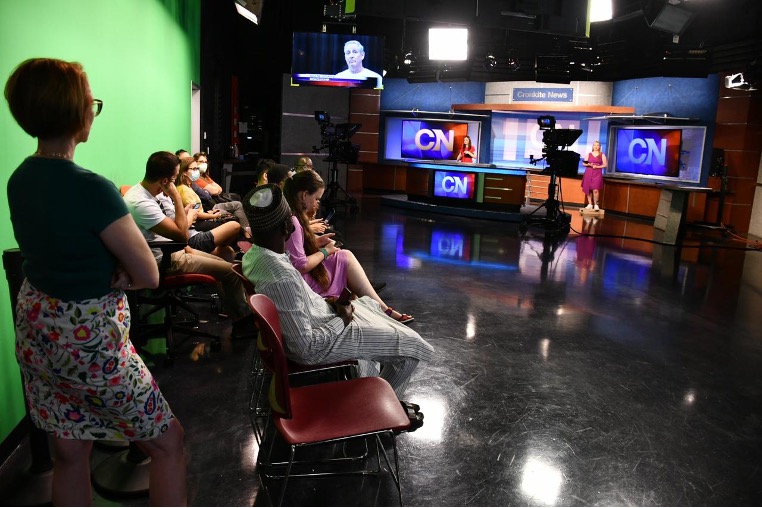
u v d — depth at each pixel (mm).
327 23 11766
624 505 2287
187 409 2943
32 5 2736
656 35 11242
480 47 13047
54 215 1404
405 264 6477
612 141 12883
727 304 5375
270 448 2406
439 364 3668
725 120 10984
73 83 1429
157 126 5852
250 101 14266
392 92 14695
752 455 2721
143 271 1524
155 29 5660
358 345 2375
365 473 2412
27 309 1487
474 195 10492
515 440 2764
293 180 3449
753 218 10695
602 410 3129
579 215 11836
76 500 1678
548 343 4152
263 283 2184
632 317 4855
